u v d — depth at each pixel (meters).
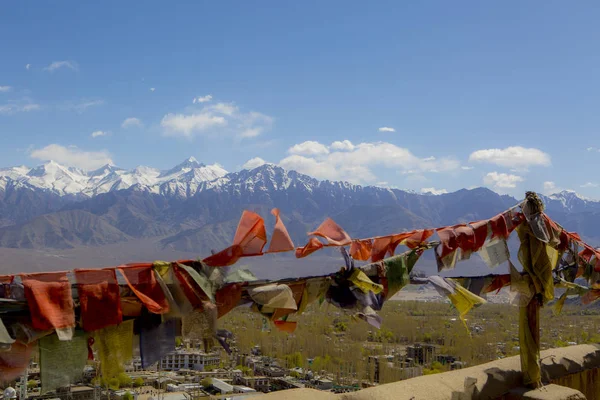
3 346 2.18
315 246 3.29
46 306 2.26
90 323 2.37
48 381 2.31
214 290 2.76
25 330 2.24
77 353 2.41
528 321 4.38
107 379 2.47
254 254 2.83
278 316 3.07
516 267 4.41
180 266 2.65
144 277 2.56
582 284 5.41
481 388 4.05
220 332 2.72
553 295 4.45
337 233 3.45
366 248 3.74
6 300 2.21
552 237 4.59
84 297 2.37
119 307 2.43
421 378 3.99
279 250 2.86
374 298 3.45
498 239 4.32
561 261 5.27
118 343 2.50
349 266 3.29
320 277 3.19
